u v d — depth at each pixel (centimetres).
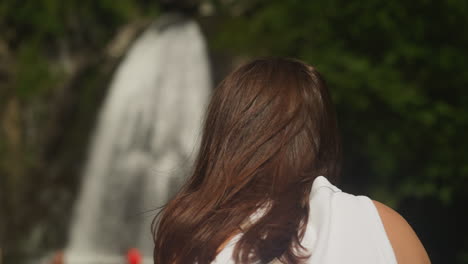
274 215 128
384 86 837
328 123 139
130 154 1130
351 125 878
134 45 1242
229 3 1212
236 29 1091
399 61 873
